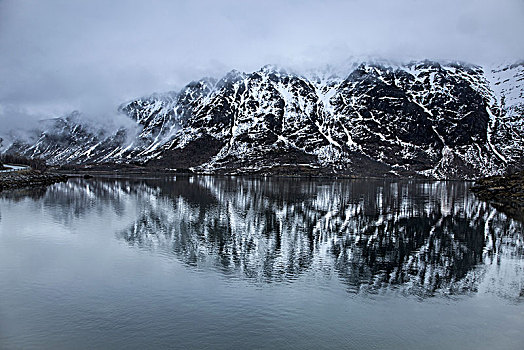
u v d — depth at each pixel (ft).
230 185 472.44
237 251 137.28
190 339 75.00
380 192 395.55
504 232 176.55
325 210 241.96
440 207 264.11
